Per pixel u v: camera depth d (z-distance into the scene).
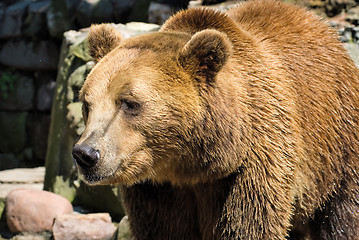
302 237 10.16
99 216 12.59
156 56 7.87
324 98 8.94
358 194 9.30
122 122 7.62
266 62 8.48
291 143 8.38
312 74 8.94
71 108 14.08
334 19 13.71
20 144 23.16
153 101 7.65
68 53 14.88
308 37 9.20
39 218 13.00
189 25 8.81
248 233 8.30
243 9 9.44
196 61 7.84
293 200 8.60
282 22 9.16
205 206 8.56
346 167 9.23
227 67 8.13
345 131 9.19
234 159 8.00
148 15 18.52
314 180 8.94
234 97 7.99
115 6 20.75
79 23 21.52
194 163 8.01
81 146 7.30
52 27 21.98
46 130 22.70
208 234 8.70
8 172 17.03
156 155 7.87
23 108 23.14
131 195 8.73
